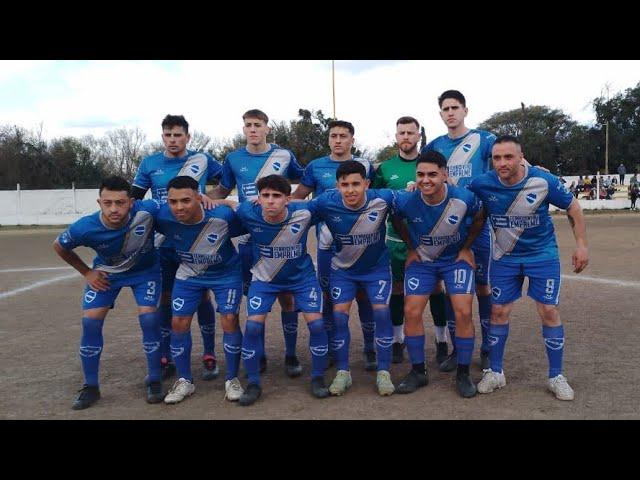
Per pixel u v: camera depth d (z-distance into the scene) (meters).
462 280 4.42
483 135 5.20
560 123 56.75
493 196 4.28
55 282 10.56
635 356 5.02
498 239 4.36
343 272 4.62
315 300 4.50
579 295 7.86
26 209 30.52
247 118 5.43
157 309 4.52
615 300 7.46
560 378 4.14
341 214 4.38
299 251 4.45
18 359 5.52
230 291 4.52
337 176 4.27
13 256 15.15
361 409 4.00
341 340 4.52
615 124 55.00
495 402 4.05
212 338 5.09
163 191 5.36
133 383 4.79
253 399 4.20
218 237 4.43
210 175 5.73
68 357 5.59
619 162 55.16
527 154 55.72
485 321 5.02
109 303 4.43
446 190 4.28
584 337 5.70
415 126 5.40
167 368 5.09
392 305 5.29
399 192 4.55
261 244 4.42
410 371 4.70
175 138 5.25
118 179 4.18
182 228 4.41
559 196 4.19
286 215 4.32
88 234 4.28
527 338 5.80
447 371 4.96
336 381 4.40
